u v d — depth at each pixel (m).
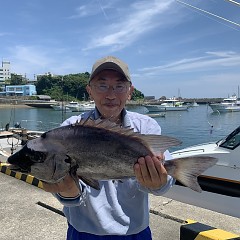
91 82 0.85
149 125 0.87
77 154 0.68
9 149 5.28
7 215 1.78
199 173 0.69
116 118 0.85
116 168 0.69
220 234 1.25
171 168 0.70
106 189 0.82
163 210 1.76
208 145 2.35
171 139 0.69
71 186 0.72
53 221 1.71
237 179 1.95
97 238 0.82
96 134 0.69
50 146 0.67
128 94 0.86
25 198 2.04
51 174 0.67
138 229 0.83
